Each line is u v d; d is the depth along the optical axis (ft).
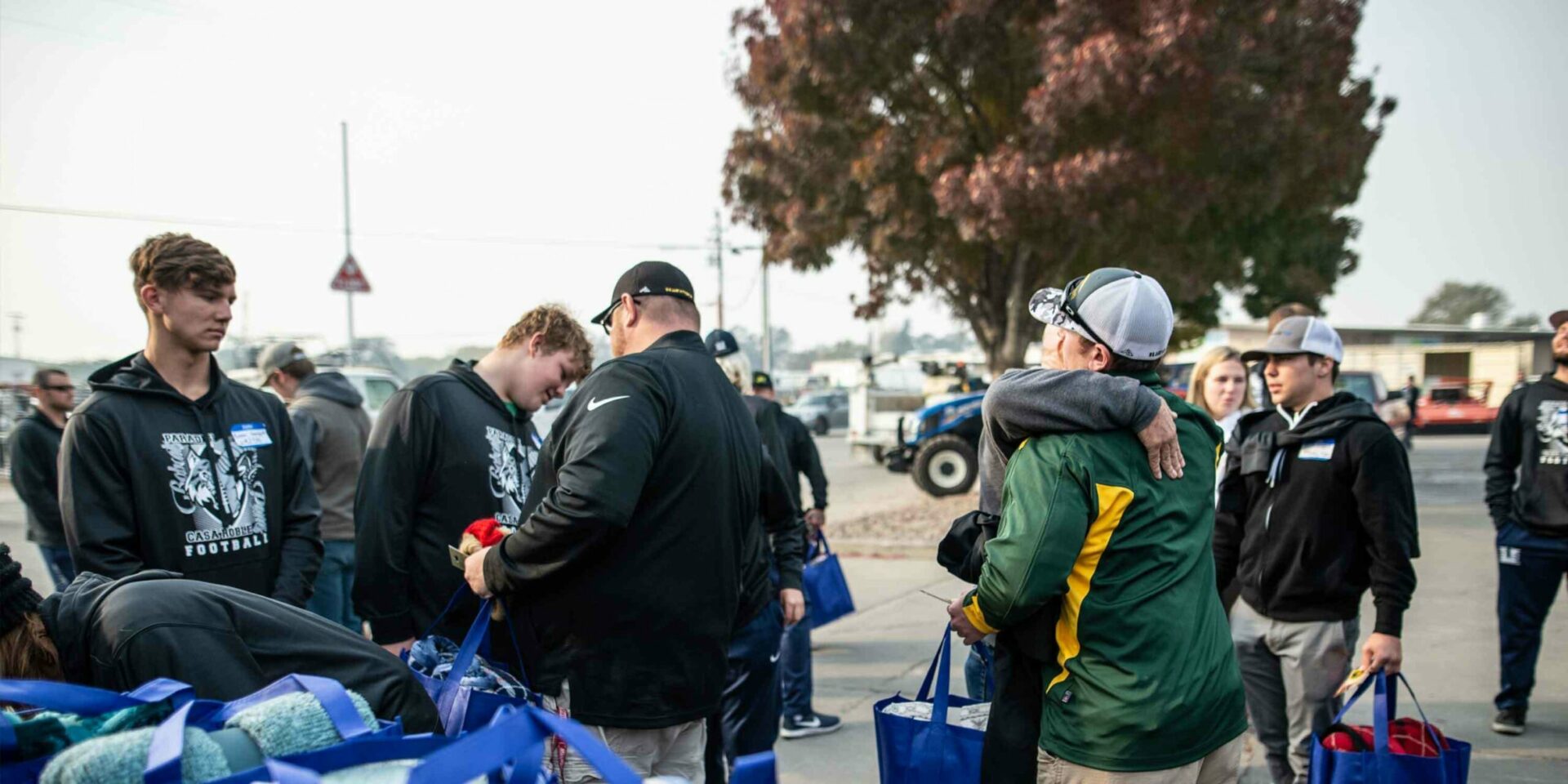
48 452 16.26
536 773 3.84
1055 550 6.04
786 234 43.42
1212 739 6.36
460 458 9.68
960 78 39.40
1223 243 45.88
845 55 37.60
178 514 8.77
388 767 4.15
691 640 7.66
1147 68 32.86
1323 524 9.95
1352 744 8.59
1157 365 7.13
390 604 9.36
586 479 7.05
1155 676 6.14
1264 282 65.41
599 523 7.01
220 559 9.07
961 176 36.32
